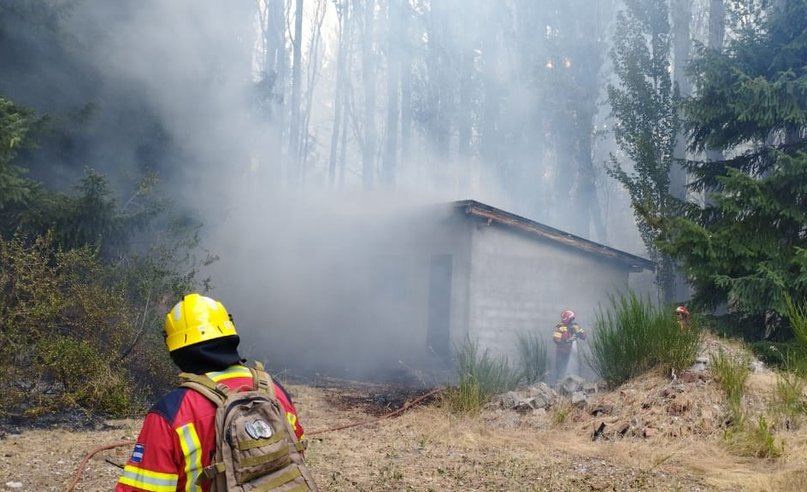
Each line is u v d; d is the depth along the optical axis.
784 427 6.42
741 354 8.39
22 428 6.64
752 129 12.02
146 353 8.16
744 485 5.26
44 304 7.12
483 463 6.04
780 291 10.38
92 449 6.09
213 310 2.34
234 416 2.11
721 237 11.02
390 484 5.37
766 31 11.87
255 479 2.10
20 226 7.81
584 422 7.23
